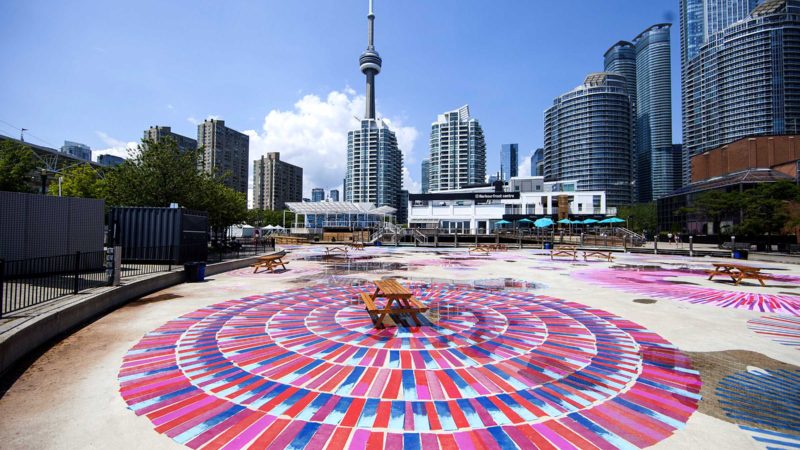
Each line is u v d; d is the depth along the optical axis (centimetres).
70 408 428
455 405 439
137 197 2069
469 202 7050
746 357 614
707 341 703
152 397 457
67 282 1098
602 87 15262
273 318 859
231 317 867
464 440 365
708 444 362
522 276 1642
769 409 436
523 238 5194
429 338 705
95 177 3381
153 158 2130
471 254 3053
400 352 625
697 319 876
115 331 748
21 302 810
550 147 17088
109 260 1048
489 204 7031
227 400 450
